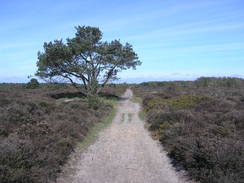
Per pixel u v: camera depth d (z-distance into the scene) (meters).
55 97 38.81
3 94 29.05
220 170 6.86
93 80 37.81
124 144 12.29
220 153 7.28
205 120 13.65
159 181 7.60
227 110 16.77
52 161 8.06
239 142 8.11
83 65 39.19
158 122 15.36
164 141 11.79
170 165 9.04
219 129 10.68
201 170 7.36
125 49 40.69
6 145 7.29
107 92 49.22
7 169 6.29
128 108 29.44
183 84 78.75
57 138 10.38
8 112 13.65
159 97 31.92
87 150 11.05
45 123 11.81
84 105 22.09
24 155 7.21
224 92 38.41
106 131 15.65
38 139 9.67
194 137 9.53
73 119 15.35
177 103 22.38
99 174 8.23
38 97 30.58
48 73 39.88
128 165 9.11
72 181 7.62
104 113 22.69
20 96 29.17
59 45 37.75
